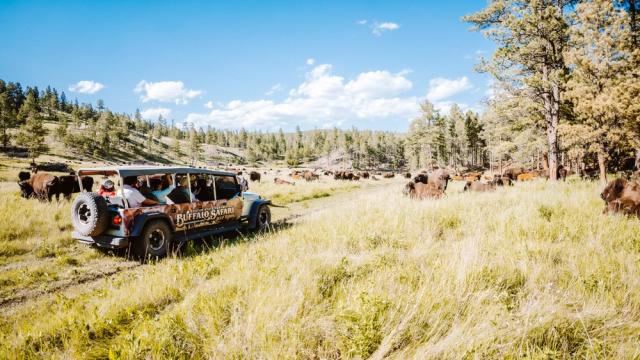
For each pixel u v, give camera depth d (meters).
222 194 9.51
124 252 7.03
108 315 3.69
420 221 7.37
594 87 16.06
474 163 99.00
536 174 26.19
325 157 167.75
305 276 4.08
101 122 146.12
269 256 5.43
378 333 2.80
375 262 4.71
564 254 4.94
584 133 16.52
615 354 2.65
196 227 7.58
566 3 18.78
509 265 4.36
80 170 6.77
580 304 3.43
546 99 20.25
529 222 6.74
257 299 3.51
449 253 5.03
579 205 8.72
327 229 7.26
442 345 2.61
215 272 5.14
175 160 154.38
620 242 5.60
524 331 2.77
